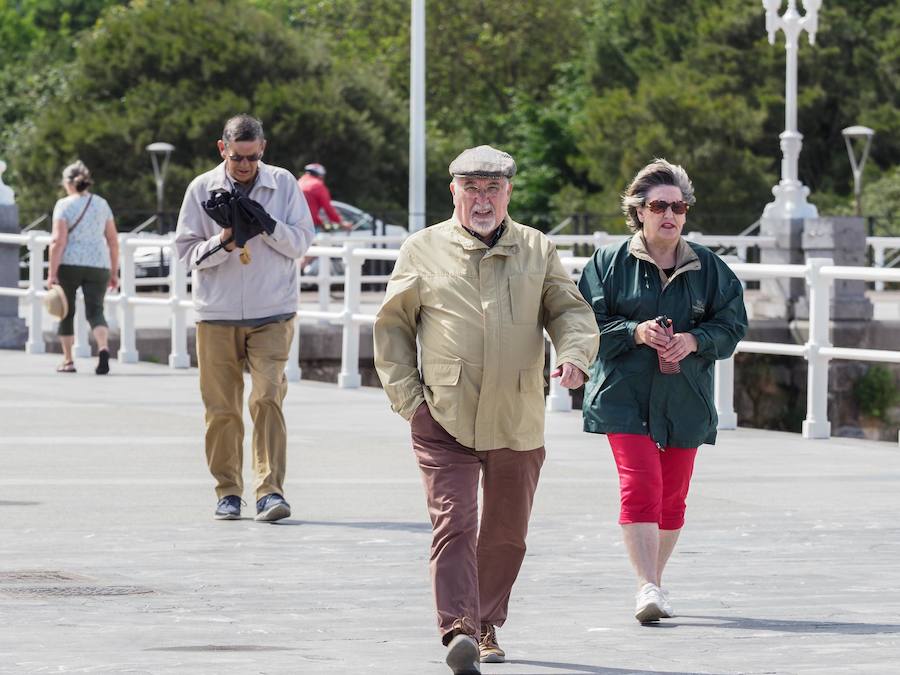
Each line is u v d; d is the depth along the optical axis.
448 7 159.38
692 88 128.50
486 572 14.02
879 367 50.03
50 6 195.00
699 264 15.72
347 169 128.62
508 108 161.25
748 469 26.34
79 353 44.88
